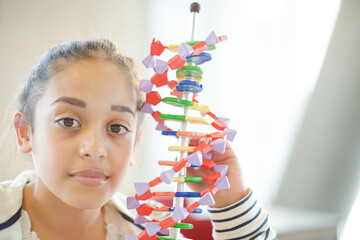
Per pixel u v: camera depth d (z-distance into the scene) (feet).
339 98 5.56
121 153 1.97
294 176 5.55
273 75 5.58
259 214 2.39
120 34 4.75
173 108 4.48
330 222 5.02
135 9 4.88
